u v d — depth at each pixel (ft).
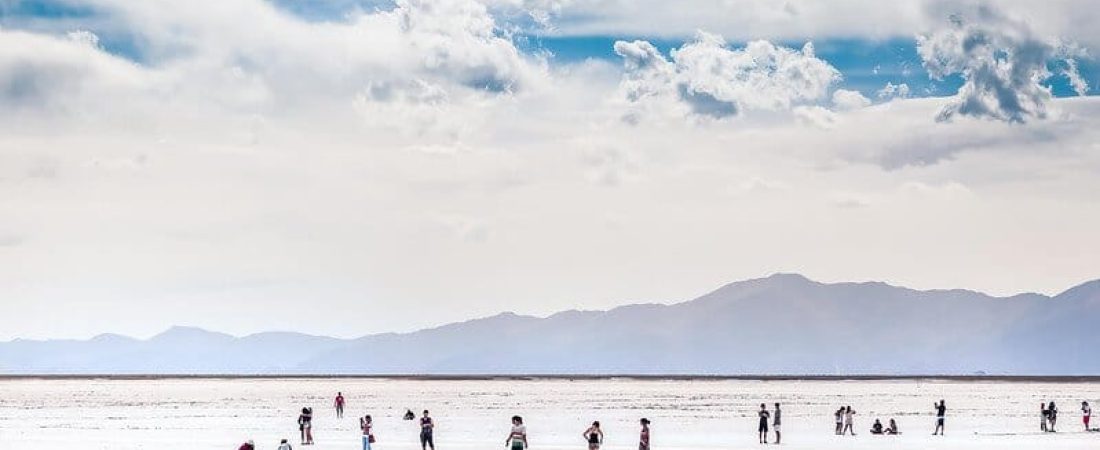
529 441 282.15
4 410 469.98
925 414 442.91
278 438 285.84
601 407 513.04
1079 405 562.25
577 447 260.62
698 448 255.29
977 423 372.99
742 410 476.54
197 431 315.58
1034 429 335.88
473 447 253.65
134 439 281.74
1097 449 252.21
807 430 329.31
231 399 635.25
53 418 395.14
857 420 393.50
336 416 410.31
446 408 501.56
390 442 273.54
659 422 373.61
